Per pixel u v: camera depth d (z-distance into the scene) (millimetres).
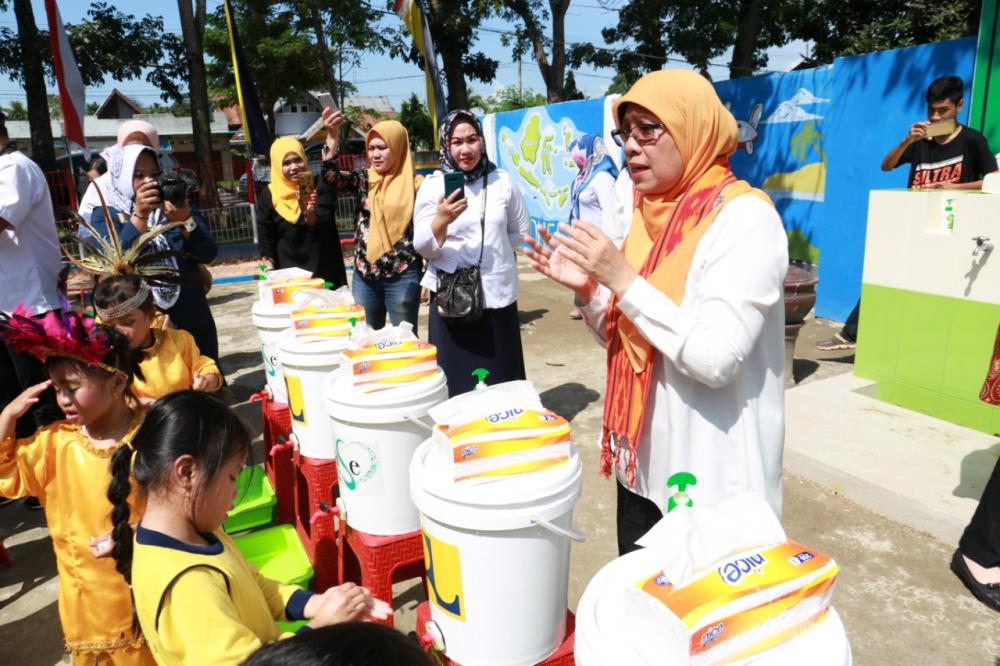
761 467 1794
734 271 1659
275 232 5242
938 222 4371
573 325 7602
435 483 1732
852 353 6148
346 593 1709
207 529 1652
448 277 3918
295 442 3049
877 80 6453
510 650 1774
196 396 1664
